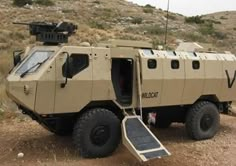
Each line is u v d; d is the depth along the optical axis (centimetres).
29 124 1130
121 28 4594
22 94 761
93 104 832
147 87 888
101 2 6556
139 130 826
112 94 837
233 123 1234
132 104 877
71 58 782
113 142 834
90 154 812
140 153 765
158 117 1067
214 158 861
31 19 4344
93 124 806
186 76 956
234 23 7181
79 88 794
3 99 1323
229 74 1054
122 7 6425
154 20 5478
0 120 1165
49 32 815
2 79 1638
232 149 936
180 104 962
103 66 822
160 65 909
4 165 773
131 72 874
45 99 764
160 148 796
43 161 797
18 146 903
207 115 1018
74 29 850
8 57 2147
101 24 4484
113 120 829
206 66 1001
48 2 5603
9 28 3541
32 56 827
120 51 848
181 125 1197
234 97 1086
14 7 5200
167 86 923
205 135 1020
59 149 881
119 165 786
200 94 1000
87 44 847
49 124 861
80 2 6250
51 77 761
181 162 823
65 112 788
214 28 5897
